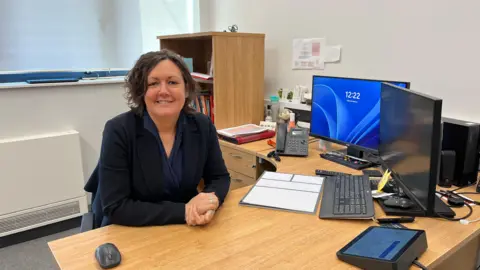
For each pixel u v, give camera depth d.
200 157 1.43
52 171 2.58
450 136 1.50
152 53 1.32
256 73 2.65
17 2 2.52
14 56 2.56
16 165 2.43
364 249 1.00
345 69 2.32
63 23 2.72
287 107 2.62
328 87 1.96
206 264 0.98
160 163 1.33
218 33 2.41
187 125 1.42
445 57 1.87
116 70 3.02
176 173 1.38
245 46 2.55
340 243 1.08
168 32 3.28
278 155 1.98
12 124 2.48
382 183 1.42
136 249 1.05
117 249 1.02
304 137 2.03
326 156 1.93
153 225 1.20
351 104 1.83
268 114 2.74
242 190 1.50
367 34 2.17
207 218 1.18
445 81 1.88
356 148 1.83
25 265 2.22
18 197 2.47
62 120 2.69
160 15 3.21
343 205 1.30
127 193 1.29
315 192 1.44
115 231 1.17
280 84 2.76
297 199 1.38
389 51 2.08
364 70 2.22
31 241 2.50
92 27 2.85
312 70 2.51
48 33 2.67
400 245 0.99
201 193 1.31
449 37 1.84
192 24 3.39
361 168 1.75
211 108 2.69
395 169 1.37
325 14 2.37
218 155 1.53
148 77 1.28
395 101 1.38
